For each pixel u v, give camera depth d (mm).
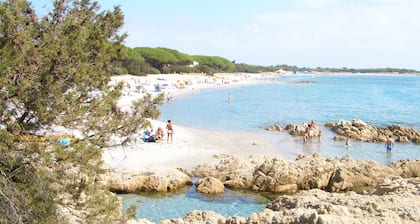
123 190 24359
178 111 70250
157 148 35312
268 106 81625
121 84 12930
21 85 10227
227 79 178500
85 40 11422
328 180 25703
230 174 26922
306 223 12758
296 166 25984
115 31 12609
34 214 10250
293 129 49188
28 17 11047
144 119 12602
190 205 22812
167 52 176000
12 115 10539
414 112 74375
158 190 24625
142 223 16250
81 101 11641
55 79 10828
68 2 11766
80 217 11820
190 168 29625
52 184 11000
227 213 21797
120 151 31922
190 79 150000
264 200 23812
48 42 10969
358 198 16656
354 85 180375
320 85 173500
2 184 9938
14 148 10445
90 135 12062
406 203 15789
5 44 10461
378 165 27359
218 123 56938
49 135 11602
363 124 49656
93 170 11797
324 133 50000
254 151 37625
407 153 39156
